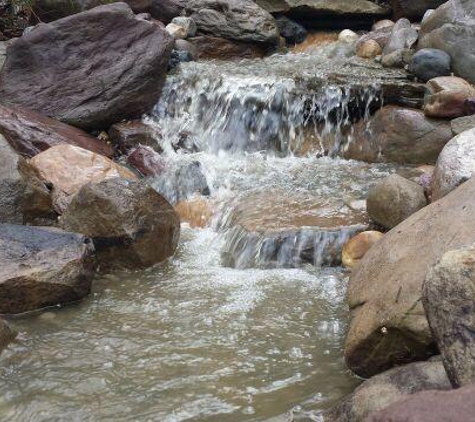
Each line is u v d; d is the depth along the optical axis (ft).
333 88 10.67
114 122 11.15
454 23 10.78
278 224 7.86
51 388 5.38
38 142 9.73
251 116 11.15
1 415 5.05
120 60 11.20
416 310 4.99
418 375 4.65
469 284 4.14
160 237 7.71
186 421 4.93
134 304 6.79
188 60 13.00
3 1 13.84
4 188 7.92
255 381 5.42
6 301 6.51
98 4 13.84
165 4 14.53
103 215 7.53
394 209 7.47
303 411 4.99
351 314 5.91
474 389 3.27
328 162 10.32
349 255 7.43
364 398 4.66
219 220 8.66
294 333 6.17
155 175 9.88
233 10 13.91
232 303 6.77
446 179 7.22
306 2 14.43
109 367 5.66
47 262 6.75
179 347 5.97
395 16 14.35
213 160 10.55
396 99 10.35
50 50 11.03
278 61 13.03
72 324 6.41
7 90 10.82
